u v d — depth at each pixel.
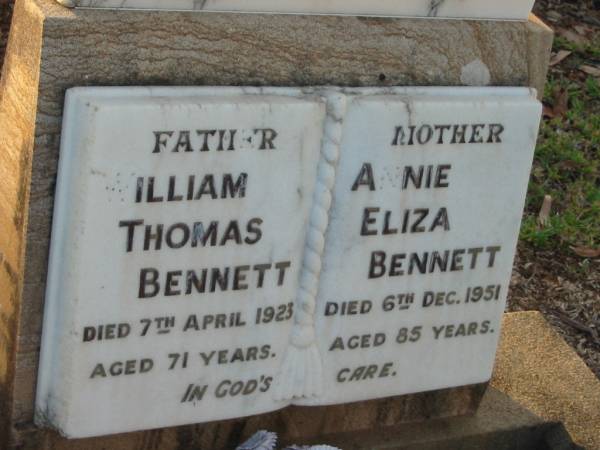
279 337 1.51
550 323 2.07
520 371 1.83
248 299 1.46
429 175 1.51
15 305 1.41
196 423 1.52
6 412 1.47
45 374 1.43
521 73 1.57
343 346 1.56
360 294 1.54
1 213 1.44
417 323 1.59
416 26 1.48
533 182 2.39
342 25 1.43
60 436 1.46
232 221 1.41
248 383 1.51
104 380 1.43
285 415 1.60
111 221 1.35
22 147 1.35
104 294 1.38
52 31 1.28
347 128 1.45
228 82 1.39
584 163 2.44
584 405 1.78
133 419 1.46
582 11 3.05
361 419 1.65
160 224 1.38
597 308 2.14
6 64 1.42
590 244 2.26
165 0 1.33
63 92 1.31
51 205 1.36
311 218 1.46
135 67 1.33
